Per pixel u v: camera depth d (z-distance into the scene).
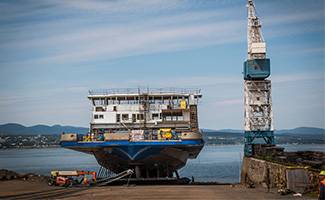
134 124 52.41
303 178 34.84
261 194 35.12
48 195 36.03
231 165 129.38
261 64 60.75
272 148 55.72
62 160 192.88
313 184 34.38
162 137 47.53
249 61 61.06
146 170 50.62
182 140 46.06
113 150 47.75
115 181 49.06
